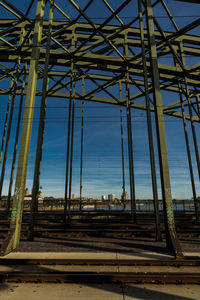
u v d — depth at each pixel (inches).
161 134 359.6
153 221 593.0
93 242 365.7
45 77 445.1
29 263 243.6
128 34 802.2
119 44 800.9
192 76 798.5
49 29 482.3
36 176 402.3
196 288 180.7
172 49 722.8
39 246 333.1
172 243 286.0
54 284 190.4
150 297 162.4
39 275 197.0
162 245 340.5
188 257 262.7
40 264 242.4
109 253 287.9
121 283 192.4
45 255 278.1
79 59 777.6
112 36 737.6
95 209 839.7
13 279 196.7
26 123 379.6
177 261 240.2
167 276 195.0
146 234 424.5
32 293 170.9
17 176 354.3
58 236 424.2
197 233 421.4
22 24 768.3
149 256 271.9
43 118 424.2
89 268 228.8
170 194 327.9
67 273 208.4
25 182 365.4
